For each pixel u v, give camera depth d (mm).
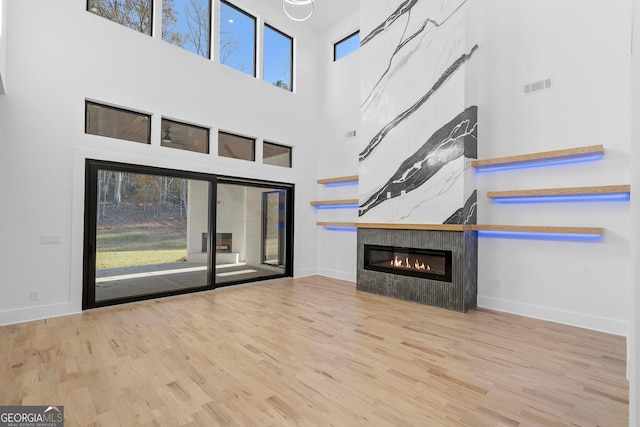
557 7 3711
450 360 2674
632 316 871
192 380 2322
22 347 2842
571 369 2531
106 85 4055
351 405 2051
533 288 3842
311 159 6574
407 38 4637
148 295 4422
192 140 4926
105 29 4066
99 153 3979
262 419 1906
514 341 3076
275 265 6086
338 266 6246
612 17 3373
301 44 6422
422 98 4441
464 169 4004
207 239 5062
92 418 1895
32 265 3549
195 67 4902
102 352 2756
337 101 6355
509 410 2010
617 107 3330
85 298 3898
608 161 3371
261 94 5754
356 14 6055
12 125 3441
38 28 3598
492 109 4180
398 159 4703
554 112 3711
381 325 3500
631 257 876
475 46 4285
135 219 4336
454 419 1922
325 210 6523
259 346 2916
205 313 3881
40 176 3598
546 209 3752
